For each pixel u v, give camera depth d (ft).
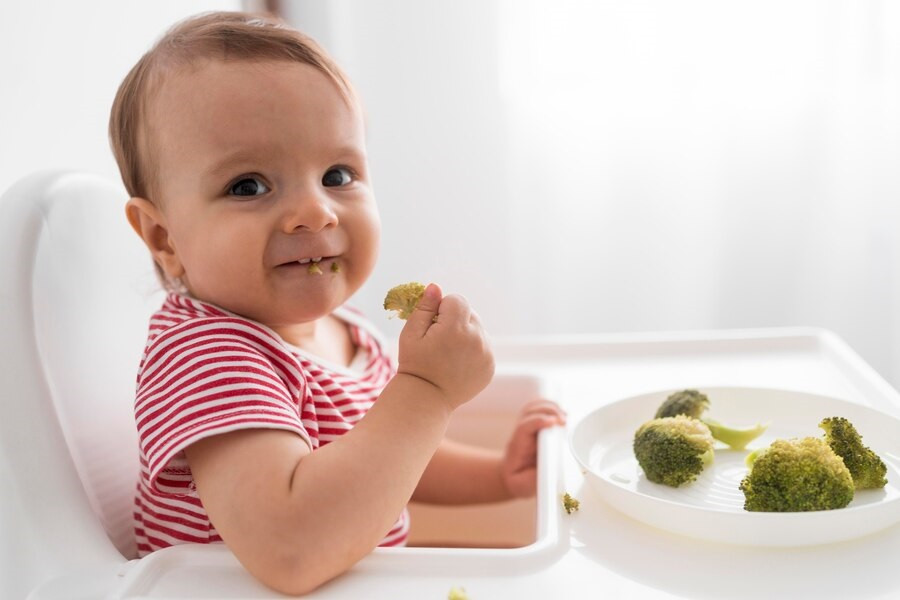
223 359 2.26
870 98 5.71
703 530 2.00
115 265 2.76
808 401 2.64
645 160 5.97
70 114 3.22
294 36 2.57
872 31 5.65
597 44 5.85
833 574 1.88
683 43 5.82
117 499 2.56
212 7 4.85
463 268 6.05
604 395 3.21
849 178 5.83
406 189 5.97
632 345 3.61
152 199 2.59
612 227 6.05
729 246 6.01
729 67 5.82
